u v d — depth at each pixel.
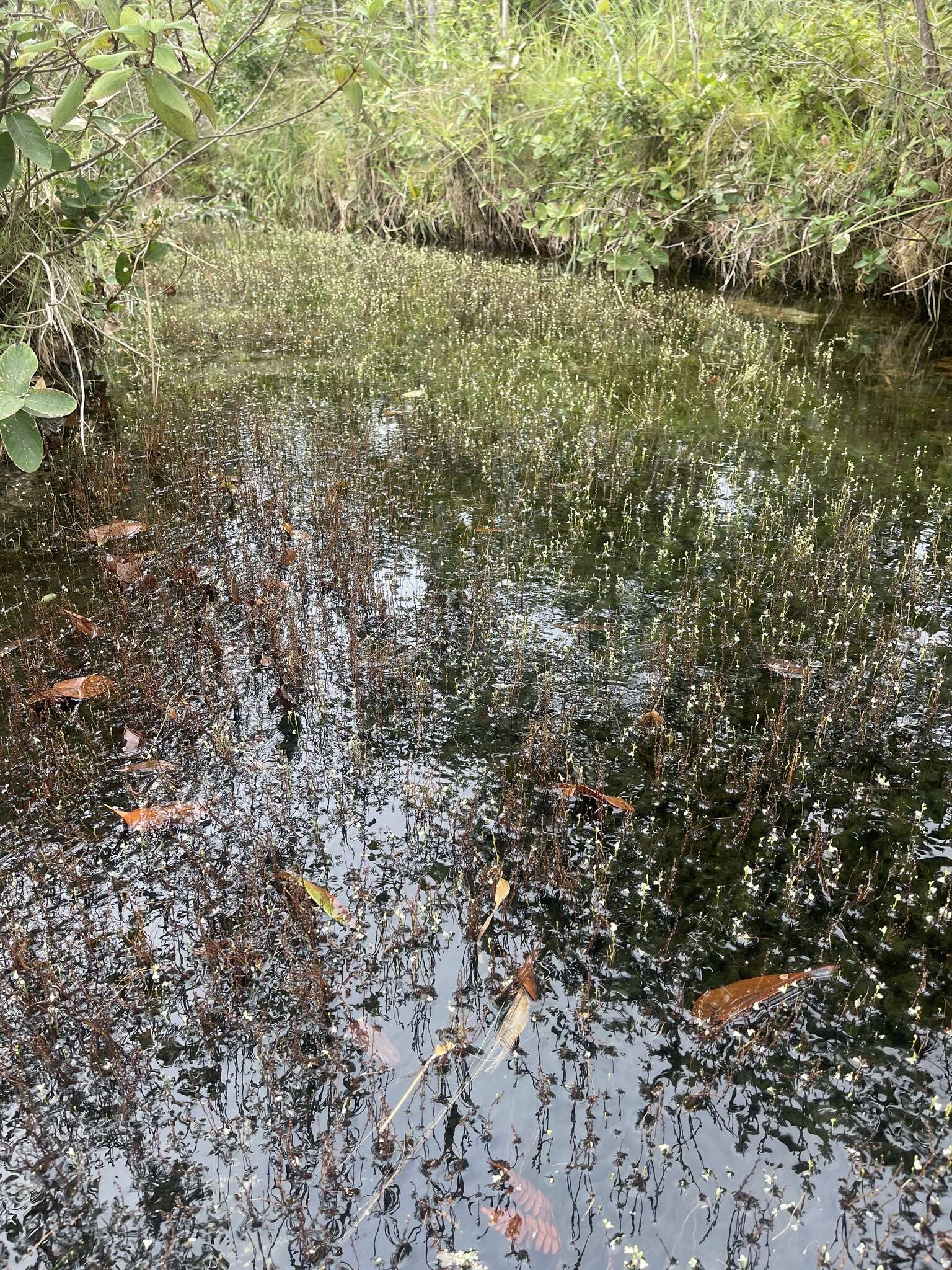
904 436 5.64
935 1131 2.10
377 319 8.05
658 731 3.30
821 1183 2.01
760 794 3.04
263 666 3.67
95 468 5.29
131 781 3.12
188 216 10.96
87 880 2.75
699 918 2.62
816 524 4.66
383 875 2.78
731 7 10.20
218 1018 2.37
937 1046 2.28
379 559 4.41
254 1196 2.02
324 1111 2.17
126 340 7.42
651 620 3.95
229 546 4.51
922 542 4.46
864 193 7.44
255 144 12.95
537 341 7.51
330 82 11.41
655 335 7.56
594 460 5.39
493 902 2.68
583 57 11.01
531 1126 2.13
